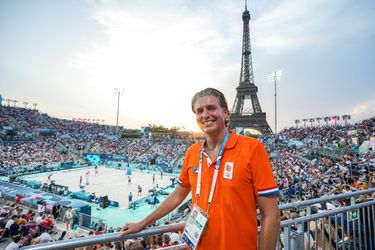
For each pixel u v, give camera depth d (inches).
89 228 585.3
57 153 2234.3
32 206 773.9
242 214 72.7
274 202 72.6
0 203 834.8
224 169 78.0
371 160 856.9
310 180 834.8
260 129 2687.0
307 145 1839.3
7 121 2800.2
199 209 82.0
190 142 2778.1
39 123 3196.4
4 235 427.5
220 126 87.3
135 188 1227.9
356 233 169.8
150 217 95.7
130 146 2822.3
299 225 135.2
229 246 71.3
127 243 157.9
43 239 364.8
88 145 2736.2
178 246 107.6
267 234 69.0
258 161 74.5
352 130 1962.4
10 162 1665.8
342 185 594.2
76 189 1171.9
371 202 170.6
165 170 1813.5
